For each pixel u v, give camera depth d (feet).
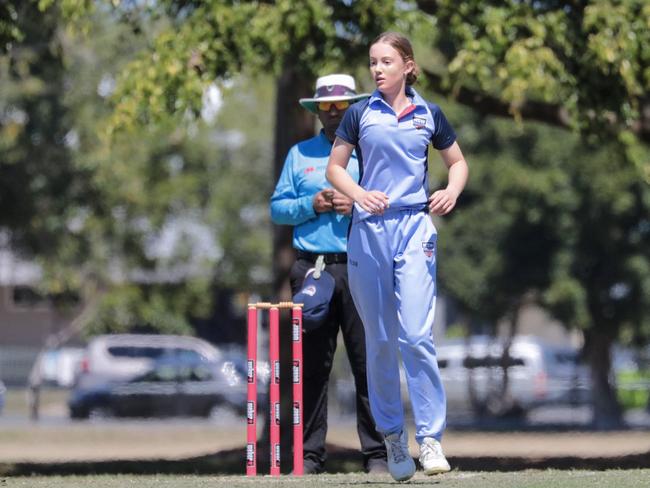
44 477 106.63
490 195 365.40
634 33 139.44
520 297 382.63
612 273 354.13
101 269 440.45
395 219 73.10
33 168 366.43
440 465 73.82
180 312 492.95
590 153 338.13
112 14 155.84
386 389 76.48
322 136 104.32
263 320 304.30
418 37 141.38
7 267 505.25
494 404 384.47
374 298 74.33
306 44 140.26
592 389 371.56
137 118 140.67
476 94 170.60
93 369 367.04
